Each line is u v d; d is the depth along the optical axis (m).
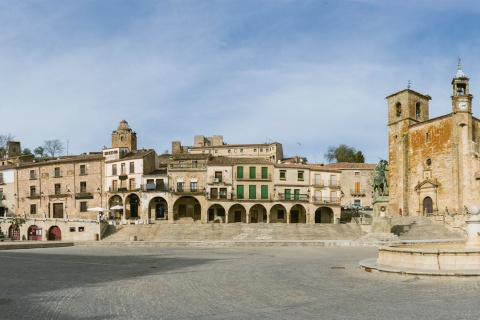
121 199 80.75
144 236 63.25
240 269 23.92
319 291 15.88
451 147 79.50
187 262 28.77
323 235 63.69
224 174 80.00
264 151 127.06
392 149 91.62
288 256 33.97
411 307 12.78
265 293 15.51
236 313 12.11
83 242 52.84
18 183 88.06
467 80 79.50
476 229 23.92
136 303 13.71
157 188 79.62
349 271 22.31
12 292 16.03
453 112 79.25
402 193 86.62
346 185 99.06
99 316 11.90
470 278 18.22
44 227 68.62
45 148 142.88
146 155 81.88
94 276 20.91
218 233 63.41
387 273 20.33
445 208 78.19
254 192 80.06
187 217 80.38
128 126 105.62
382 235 53.03
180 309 12.73
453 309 12.42
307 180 81.75
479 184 76.62
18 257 33.69
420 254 20.42
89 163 83.38
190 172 80.19
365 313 12.05
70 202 83.19
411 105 89.38
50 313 12.31
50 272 22.81
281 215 82.44
